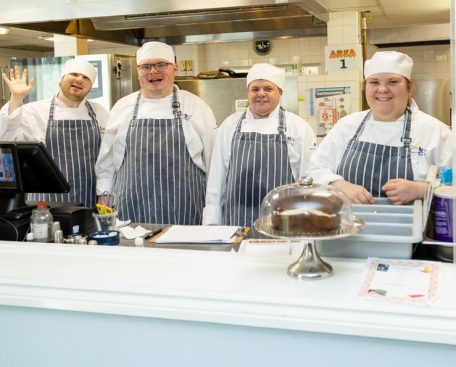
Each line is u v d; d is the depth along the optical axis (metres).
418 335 0.94
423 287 1.05
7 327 1.24
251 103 2.51
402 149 1.96
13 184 1.73
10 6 1.90
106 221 1.93
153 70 2.57
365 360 1.01
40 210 1.76
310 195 1.13
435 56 6.19
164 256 1.31
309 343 1.04
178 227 1.97
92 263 1.28
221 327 1.09
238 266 1.23
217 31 3.14
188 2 1.75
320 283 1.10
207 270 1.20
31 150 1.68
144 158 2.58
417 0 3.82
